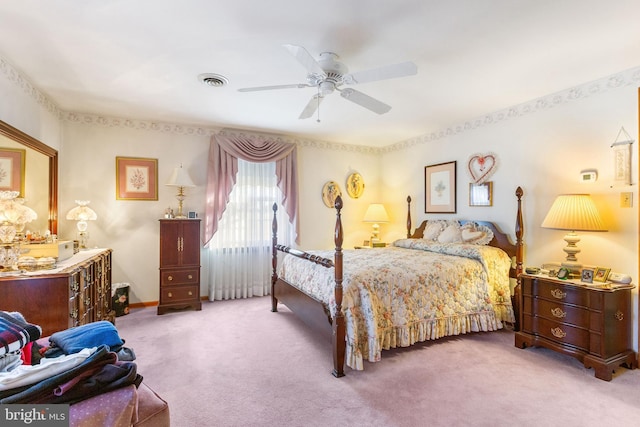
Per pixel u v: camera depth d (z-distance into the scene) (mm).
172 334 3178
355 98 2438
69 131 3756
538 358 2686
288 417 1911
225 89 3029
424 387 2240
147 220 4113
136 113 3795
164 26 1996
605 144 2793
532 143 3355
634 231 2619
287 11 1844
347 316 2467
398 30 2047
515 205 3521
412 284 2852
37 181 3037
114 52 2326
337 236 2404
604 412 1962
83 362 1028
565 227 2736
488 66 2568
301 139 5039
